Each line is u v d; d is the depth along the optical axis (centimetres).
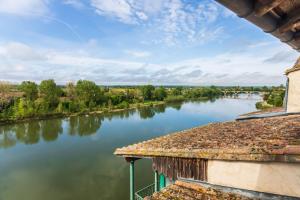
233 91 17938
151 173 2028
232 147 448
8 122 4391
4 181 1950
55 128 4003
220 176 447
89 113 5744
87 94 6400
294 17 180
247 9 162
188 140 644
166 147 592
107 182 1898
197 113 5931
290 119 744
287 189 358
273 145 401
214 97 13462
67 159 2438
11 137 3378
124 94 7869
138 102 8050
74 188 1814
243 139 516
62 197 1691
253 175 397
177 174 541
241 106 7962
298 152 335
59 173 2092
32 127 4094
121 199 1647
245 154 402
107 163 2305
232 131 677
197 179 494
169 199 439
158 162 591
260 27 197
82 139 3228
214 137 618
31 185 1875
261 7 157
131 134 3506
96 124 4356
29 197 1700
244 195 409
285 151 350
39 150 2750
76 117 5203
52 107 5488
